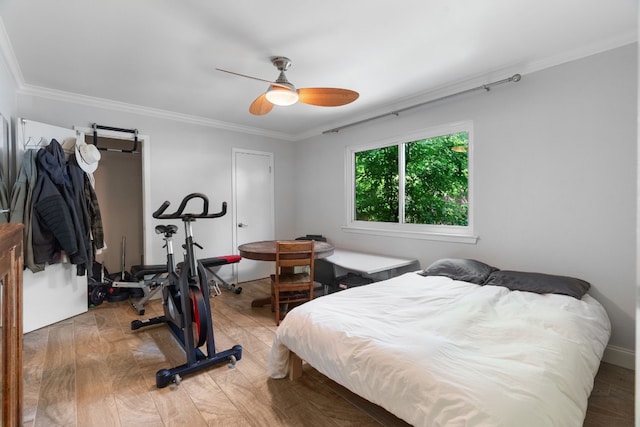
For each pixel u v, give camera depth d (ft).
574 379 4.13
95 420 5.37
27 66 8.42
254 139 15.43
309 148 16.07
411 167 11.80
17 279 4.21
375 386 4.47
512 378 3.83
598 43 7.22
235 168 14.78
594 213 7.47
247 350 8.04
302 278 10.48
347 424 5.32
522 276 7.88
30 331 8.93
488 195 9.35
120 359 7.49
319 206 15.57
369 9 6.02
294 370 6.65
